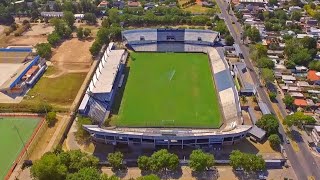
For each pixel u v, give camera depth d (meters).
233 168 169.38
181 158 178.25
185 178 165.00
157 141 183.50
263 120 195.75
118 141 187.75
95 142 192.12
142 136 180.62
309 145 188.38
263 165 163.38
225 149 184.88
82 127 191.50
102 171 170.00
